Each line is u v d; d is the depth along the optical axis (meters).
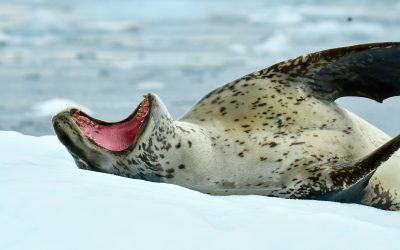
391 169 16.55
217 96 16.92
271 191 15.43
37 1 148.38
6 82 63.81
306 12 125.81
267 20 115.12
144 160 14.55
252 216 11.43
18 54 80.69
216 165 15.39
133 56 79.94
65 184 11.81
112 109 51.19
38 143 18.00
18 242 9.89
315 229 11.16
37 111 51.09
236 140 15.82
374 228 11.50
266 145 15.78
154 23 114.75
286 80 16.97
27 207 10.77
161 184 12.90
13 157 15.39
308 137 16.09
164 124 14.57
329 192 15.20
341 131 16.53
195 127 15.62
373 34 92.94
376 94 17.12
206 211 11.48
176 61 75.88
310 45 84.81
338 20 109.88
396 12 121.62
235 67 71.19
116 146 14.51
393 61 16.44
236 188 15.40
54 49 84.94
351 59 16.53
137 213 10.96
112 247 9.95
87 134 14.45
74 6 142.50
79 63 75.12
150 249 10.00
